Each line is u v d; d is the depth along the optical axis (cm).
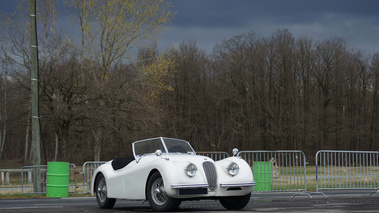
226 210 1027
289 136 6825
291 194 1709
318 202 1273
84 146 3684
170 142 1119
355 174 1870
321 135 6862
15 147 8556
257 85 6912
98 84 3472
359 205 1139
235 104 7131
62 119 3186
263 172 1831
